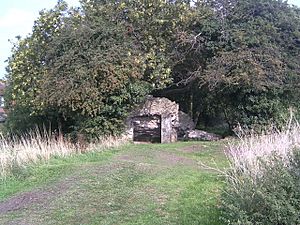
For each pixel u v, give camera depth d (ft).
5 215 24.35
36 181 32.65
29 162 38.99
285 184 16.70
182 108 77.61
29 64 64.23
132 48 60.80
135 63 58.03
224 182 25.46
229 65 59.77
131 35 64.23
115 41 60.03
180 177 31.58
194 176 31.86
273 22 65.57
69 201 26.23
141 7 65.57
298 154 18.10
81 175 32.58
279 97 60.34
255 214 16.16
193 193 26.71
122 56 57.98
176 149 48.52
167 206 24.26
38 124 67.31
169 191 27.58
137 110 62.28
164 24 66.28
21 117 69.31
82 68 55.77
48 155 41.93
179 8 66.18
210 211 22.47
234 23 65.77
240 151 28.43
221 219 19.21
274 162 18.80
